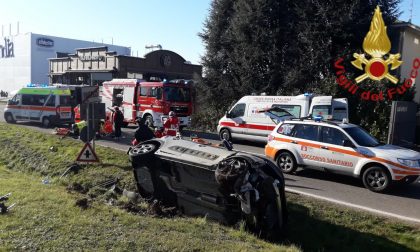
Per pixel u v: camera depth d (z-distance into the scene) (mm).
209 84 25344
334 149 10492
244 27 22891
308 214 7824
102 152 12719
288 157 11492
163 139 8602
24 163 12953
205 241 5684
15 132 17609
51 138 15789
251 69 22844
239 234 6398
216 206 7086
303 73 20953
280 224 6820
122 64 38719
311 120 11508
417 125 18484
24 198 7184
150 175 8195
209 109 25219
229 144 7941
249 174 6684
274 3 22016
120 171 10625
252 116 17219
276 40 22156
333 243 7074
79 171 11055
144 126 11383
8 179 9492
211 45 25344
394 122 15609
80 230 5684
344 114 15562
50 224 5848
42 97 22406
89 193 9180
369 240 6922
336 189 9891
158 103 19906
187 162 7410
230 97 24344
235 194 6664
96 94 11773
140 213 7434
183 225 6484
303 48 21469
